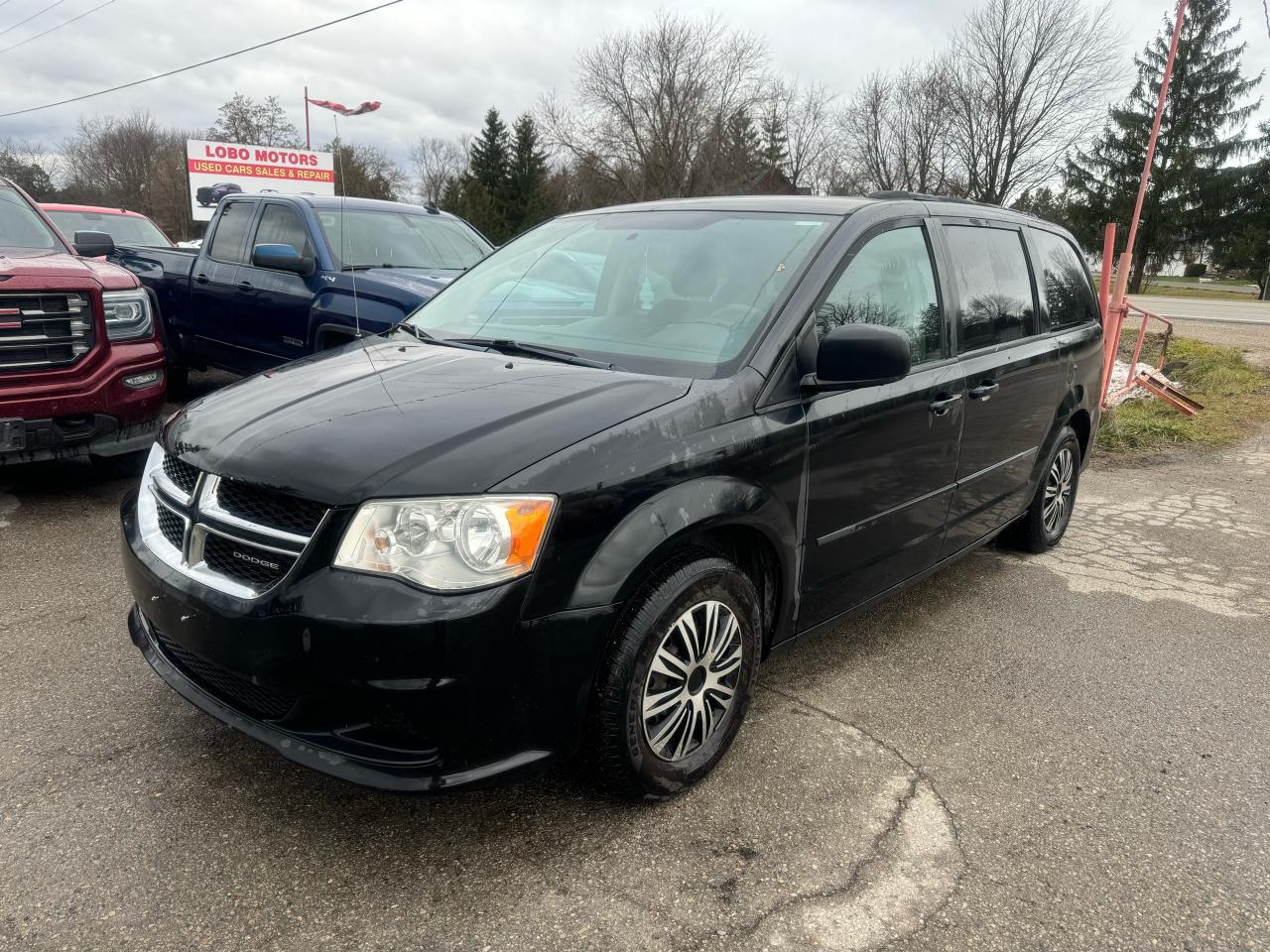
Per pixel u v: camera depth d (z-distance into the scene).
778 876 2.34
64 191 70.94
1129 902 2.31
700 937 2.12
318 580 2.12
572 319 3.24
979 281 3.86
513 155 55.25
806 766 2.86
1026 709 3.33
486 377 2.73
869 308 3.14
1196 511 6.25
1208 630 4.16
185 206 61.56
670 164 44.25
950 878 2.37
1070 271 4.87
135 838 2.37
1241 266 54.44
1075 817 2.67
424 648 2.06
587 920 2.16
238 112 52.84
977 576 4.74
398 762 2.18
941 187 43.97
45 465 5.89
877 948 2.12
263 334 6.62
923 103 43.22
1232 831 2.64
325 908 2.16
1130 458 7.95
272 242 6.77
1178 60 54.19
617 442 2.34
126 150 69.19
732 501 2.53
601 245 3.52
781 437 2.71
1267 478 7.26
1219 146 55.12
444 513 2.11
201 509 2.37
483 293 3.64
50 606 3.74
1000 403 3.89
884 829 2.56
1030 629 4.08
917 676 3.55
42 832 2.38
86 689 3.10
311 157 35.94
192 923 2.10
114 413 4.86
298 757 2.22
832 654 3.72
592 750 2.41
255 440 2.39
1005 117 41.62
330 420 2.43
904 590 3.64
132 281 5.12
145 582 2.48
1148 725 3.25
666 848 2.43
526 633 2.15
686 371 2.75
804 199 3.51
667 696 2.51
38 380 4.60
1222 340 17.38
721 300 2.98
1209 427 9.21
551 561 2.17
